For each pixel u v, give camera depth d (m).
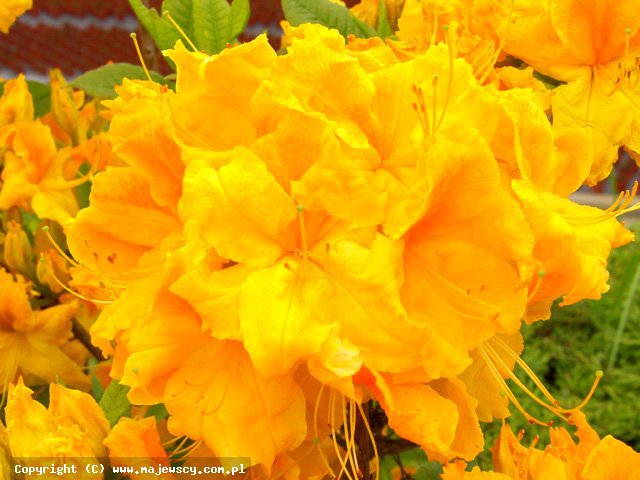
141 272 0.31
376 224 0.28
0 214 0.47
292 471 0.31
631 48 0.36
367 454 0.34
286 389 0.29
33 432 0.31
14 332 0.45
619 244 0.31
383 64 0.30
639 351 1.04
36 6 3.02
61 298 0.47
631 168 1.67
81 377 0.46
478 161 0.28
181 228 0.31
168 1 0.38
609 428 0.96
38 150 0.44
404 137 0.29
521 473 0.34
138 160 0.31
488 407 0.32
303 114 0.28
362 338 0.28
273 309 0.28
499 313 0.29
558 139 0.32
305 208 0.28
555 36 0.35
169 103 0.30
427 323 0.29
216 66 0.29
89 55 2.76
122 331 0.30
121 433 0.31
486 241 0.29
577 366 1.03
